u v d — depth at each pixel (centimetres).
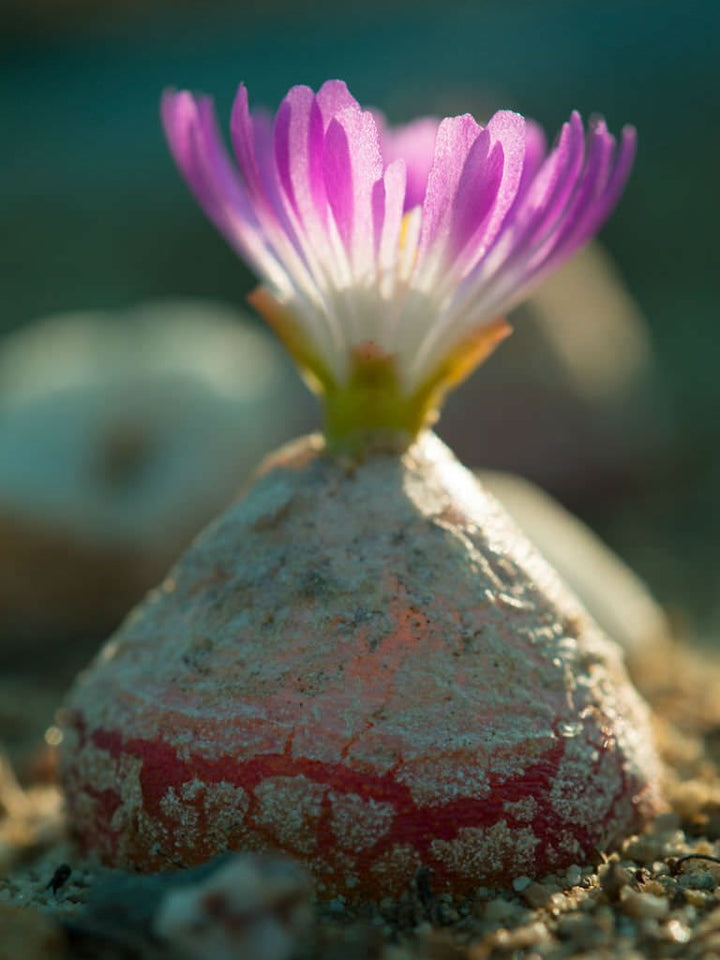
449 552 8
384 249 7
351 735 7
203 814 7
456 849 7
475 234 7
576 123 8
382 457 8
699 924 7
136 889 7
